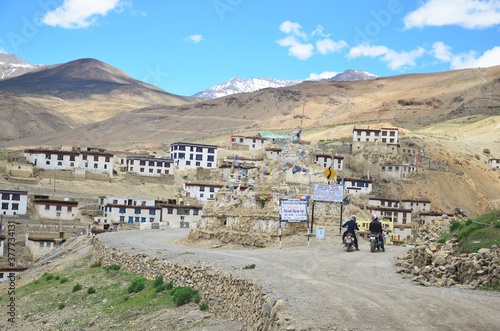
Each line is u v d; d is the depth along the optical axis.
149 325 31.75
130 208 110.75
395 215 120.12
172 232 73.56
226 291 29.69
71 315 39.84
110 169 157.00
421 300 21.83
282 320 19.55
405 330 17.94
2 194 112.44
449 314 19.70
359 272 30.83
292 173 56.38
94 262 55.75
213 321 28.50
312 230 50.06
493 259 25.58
